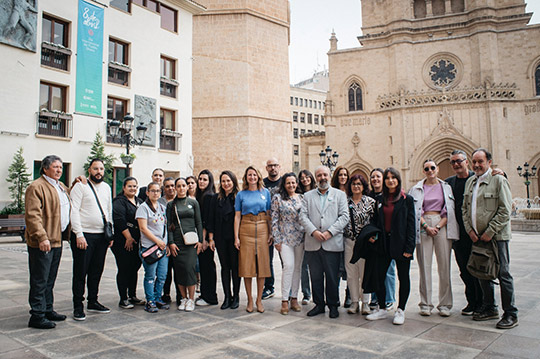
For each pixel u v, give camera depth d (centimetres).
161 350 439
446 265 579
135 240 647
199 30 2528
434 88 4025
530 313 577
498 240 520
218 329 519
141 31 2230
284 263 606
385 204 574
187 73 2456
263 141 2539
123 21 2152
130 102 2162
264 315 593
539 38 3791
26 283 816
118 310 622
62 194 561
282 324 543
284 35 2695
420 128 3916
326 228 586
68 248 1410
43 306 524
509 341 459
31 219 509
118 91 2116
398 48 4084
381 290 566
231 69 2497
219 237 647
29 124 1811
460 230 584
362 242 554
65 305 650
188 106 2450
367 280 572
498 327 509
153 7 2331
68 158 1925
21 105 1788
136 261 665
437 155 3881
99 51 2031
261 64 2567
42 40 1878
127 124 1455
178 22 2427
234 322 553
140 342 466
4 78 1742
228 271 644
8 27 1739
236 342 466
